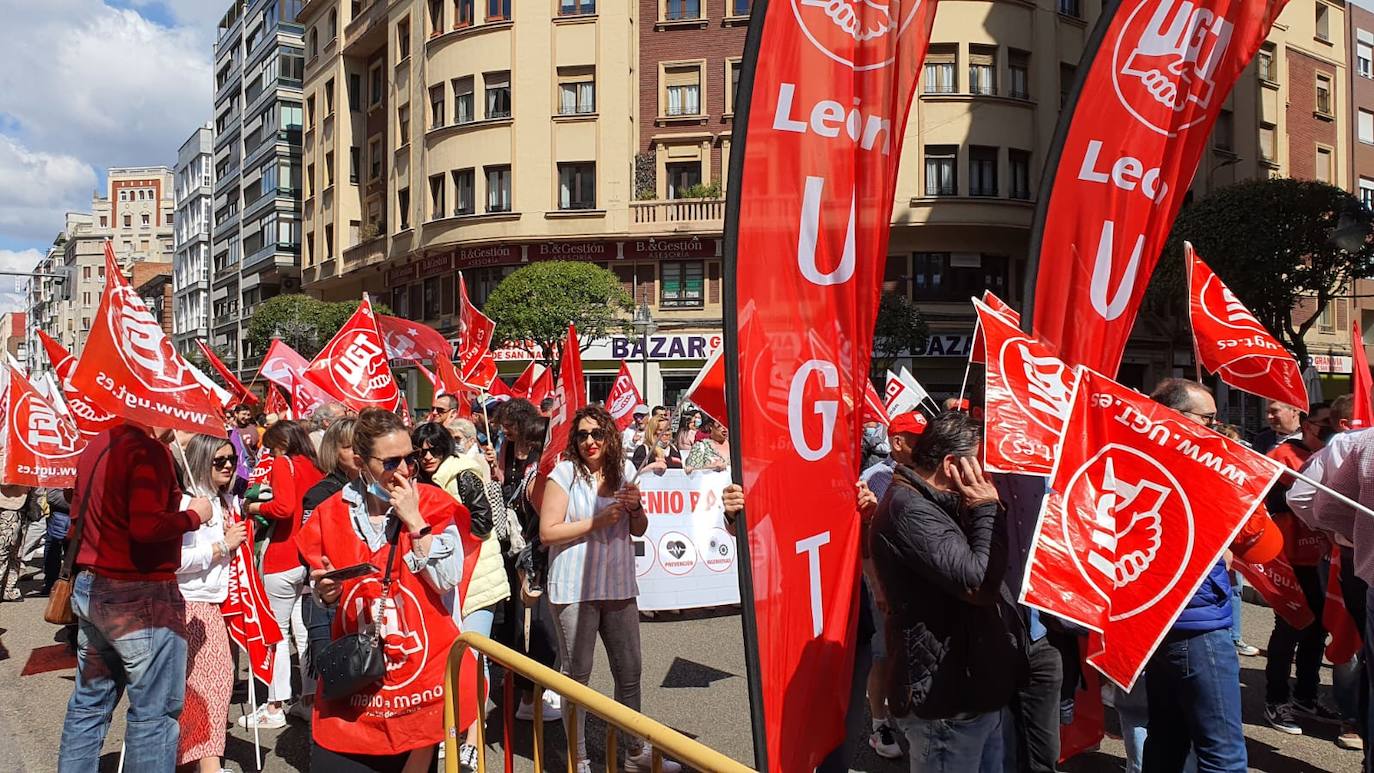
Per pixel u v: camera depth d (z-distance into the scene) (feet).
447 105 109.81
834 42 9.50
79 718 13.80
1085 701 15.35
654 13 105.60
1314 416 19.21
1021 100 97.71
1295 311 122.42
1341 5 128.67
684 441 42.88
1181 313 104.68
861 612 14.52
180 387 13.83
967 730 10.49
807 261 9.34
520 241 104.94
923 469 11.00
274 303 126.41
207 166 230.48
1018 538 12.25
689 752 7.54
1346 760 17.24
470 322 38.58
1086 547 10.28
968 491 10.41
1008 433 10.25
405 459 11.66
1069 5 102.78
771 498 9.00
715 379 17.44
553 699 19.67
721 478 31.53
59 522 34.30
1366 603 13.23
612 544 16.19
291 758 17.90
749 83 8.87
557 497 16.05
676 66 105.19
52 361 29.17
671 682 22.53
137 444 13.60
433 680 11.74
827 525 9.62
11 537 34.22
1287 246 75.82
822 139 9.43
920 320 92.07
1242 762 12.03
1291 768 16.84
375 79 136.77
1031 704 13.14
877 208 9.96
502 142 105.60
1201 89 15.28
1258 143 116.57
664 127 105.40
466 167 107.45
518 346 94.07
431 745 11.84
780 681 8.95
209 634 15.93
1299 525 18.71
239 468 28.91
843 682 9.79
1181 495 10.18
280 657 19.89
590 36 104.17
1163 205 15.25
